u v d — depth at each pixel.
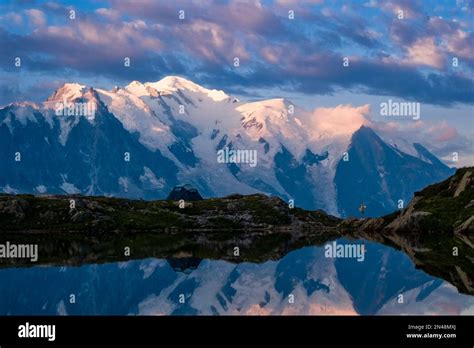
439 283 110.00
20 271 137.75
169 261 157.88
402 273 126.38
